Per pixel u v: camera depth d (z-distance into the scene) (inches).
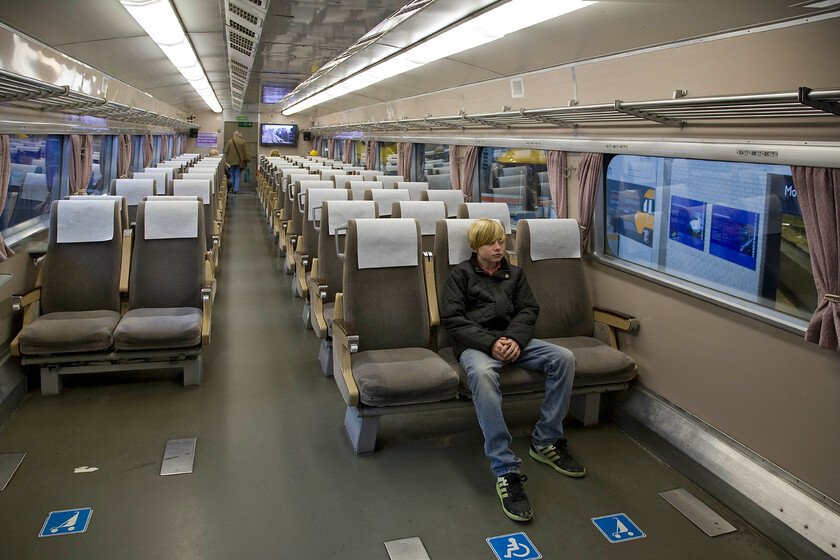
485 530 105.1
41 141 225.9
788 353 109.6
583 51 155.9
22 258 169.3
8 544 94.9
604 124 164.1
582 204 176.2
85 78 225.3
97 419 140.6
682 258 146.1
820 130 99.2
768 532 107.2
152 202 174.7
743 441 119.7
